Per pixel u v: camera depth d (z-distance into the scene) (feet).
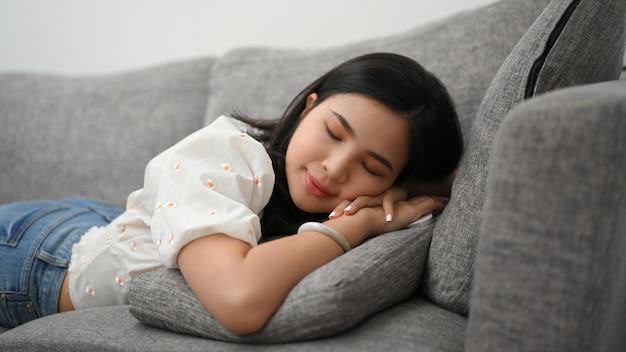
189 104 4.86
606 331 2.00
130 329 2.53
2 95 5.27
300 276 2.39
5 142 5.08
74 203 4.06
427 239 2.85
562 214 1.80
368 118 2.99
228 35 5.73
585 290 1.80
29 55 6.56
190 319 2.39
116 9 6.11
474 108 3.73
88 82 5.22
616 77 3.15
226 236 2.51
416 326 2.26
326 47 5.00
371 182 3.06
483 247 1.96
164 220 2.65
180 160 2.89
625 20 2.86
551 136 1.79
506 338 1.91
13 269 3.51
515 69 2.75
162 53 6.03
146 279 2.60
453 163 3.49
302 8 5.39
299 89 4.35
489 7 3.96
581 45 2.70
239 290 2.24
